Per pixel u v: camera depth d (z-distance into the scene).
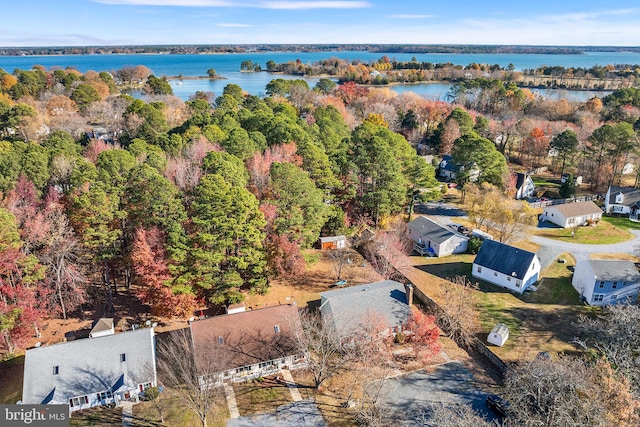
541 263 56.53
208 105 113.94
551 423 26.48
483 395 35.00
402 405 34.00
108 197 45.84
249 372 37.25
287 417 32.94
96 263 46.31
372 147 63.00
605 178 84.69
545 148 99.31
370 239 60.72
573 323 41.09
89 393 33.41
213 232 44.75
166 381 36.41
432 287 51.34
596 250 60.09
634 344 33.38
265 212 49.06
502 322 44.28
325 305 42.94
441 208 75.75
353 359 38.66
